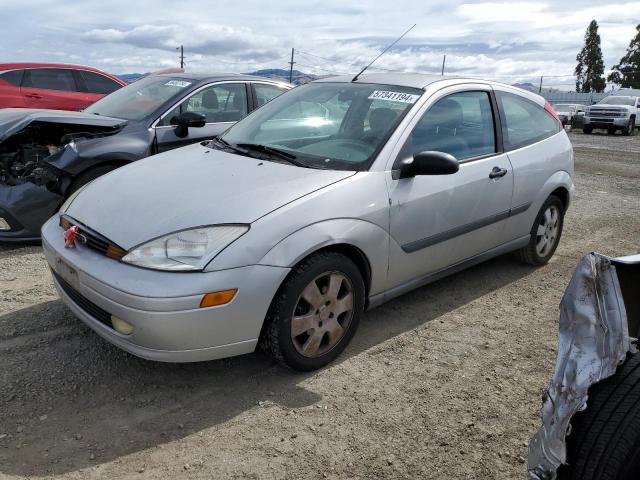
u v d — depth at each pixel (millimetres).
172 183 3330
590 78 78000
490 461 2600
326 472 2477
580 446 1799
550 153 4844
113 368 3217
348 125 3797
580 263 1883
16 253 5008
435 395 3090
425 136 3773
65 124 5461
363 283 3389
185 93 6047
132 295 2703
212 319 2768
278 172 3373
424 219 3652
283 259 2912
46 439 2613
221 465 2492
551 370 3416
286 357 3086
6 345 3389
